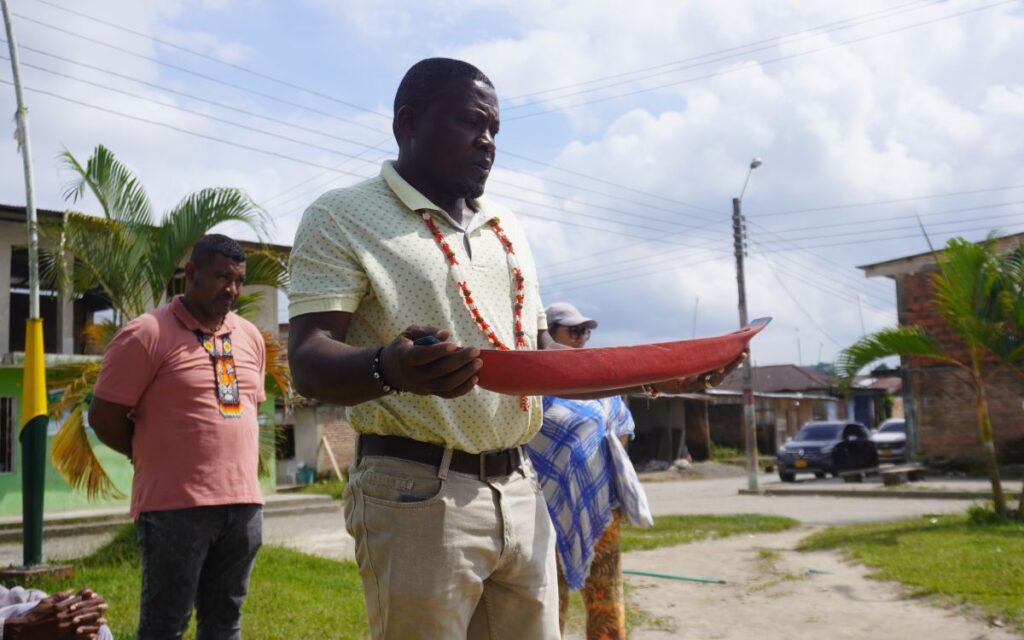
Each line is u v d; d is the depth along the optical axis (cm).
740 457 3519
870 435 2594
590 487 383
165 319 367
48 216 1450
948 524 1092
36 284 755
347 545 1102
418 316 208
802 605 646
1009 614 566
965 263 1094
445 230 217
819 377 4259
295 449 2439
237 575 371
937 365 2281
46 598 273
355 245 205
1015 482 1953
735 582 754
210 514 355
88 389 895
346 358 174
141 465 355
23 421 741
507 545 215
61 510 1430
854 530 1072
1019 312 1069
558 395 178
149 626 346
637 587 735
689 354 195
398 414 206
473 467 213
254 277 959
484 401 208
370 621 217
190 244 934
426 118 215
